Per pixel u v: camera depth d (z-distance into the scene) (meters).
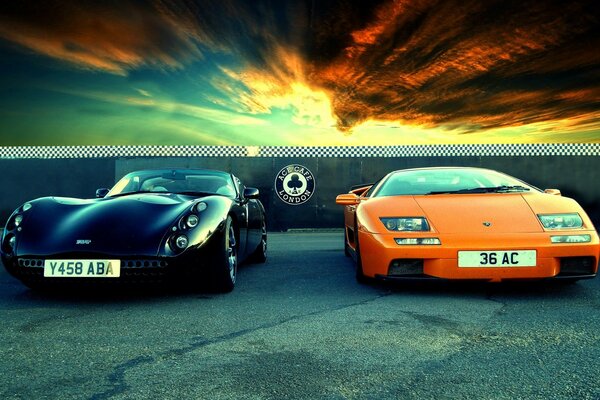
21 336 2.08
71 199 3.22
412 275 2.84
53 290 3.03
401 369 1.68
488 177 3.68
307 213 7.89
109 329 2.18
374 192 3.65
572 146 7.80
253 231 4.04
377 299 2.80
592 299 2.76
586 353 1.83
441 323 2.26
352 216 3.80
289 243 5.98
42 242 2.68
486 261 2.72
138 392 1.49
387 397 1.45
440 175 3.72
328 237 6.74
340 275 3.64
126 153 8.12
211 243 2.81
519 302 2.70
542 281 2.80
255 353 1.85
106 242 2.63
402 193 3.45
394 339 2.02
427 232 2.82
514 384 1.55
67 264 2.61
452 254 2.75
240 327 2.21
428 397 1.45
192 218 2.80
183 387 1.53
